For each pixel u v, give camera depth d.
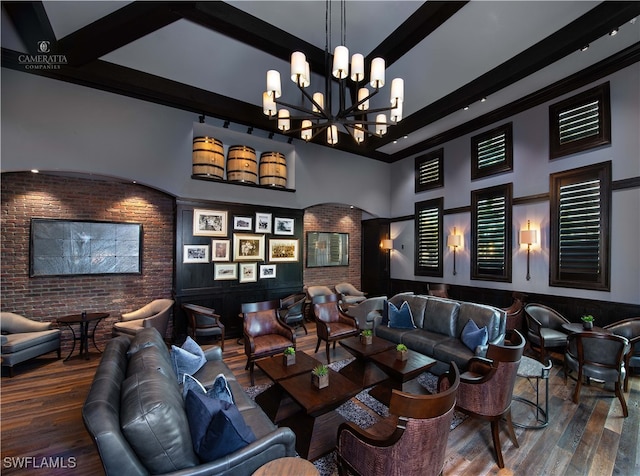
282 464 1.29
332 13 3.15
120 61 3.55
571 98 3.96
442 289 5.48
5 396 2.86
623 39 3.24
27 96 3.38
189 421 1.46
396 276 6.87
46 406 2.68
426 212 6.19
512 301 4.62
